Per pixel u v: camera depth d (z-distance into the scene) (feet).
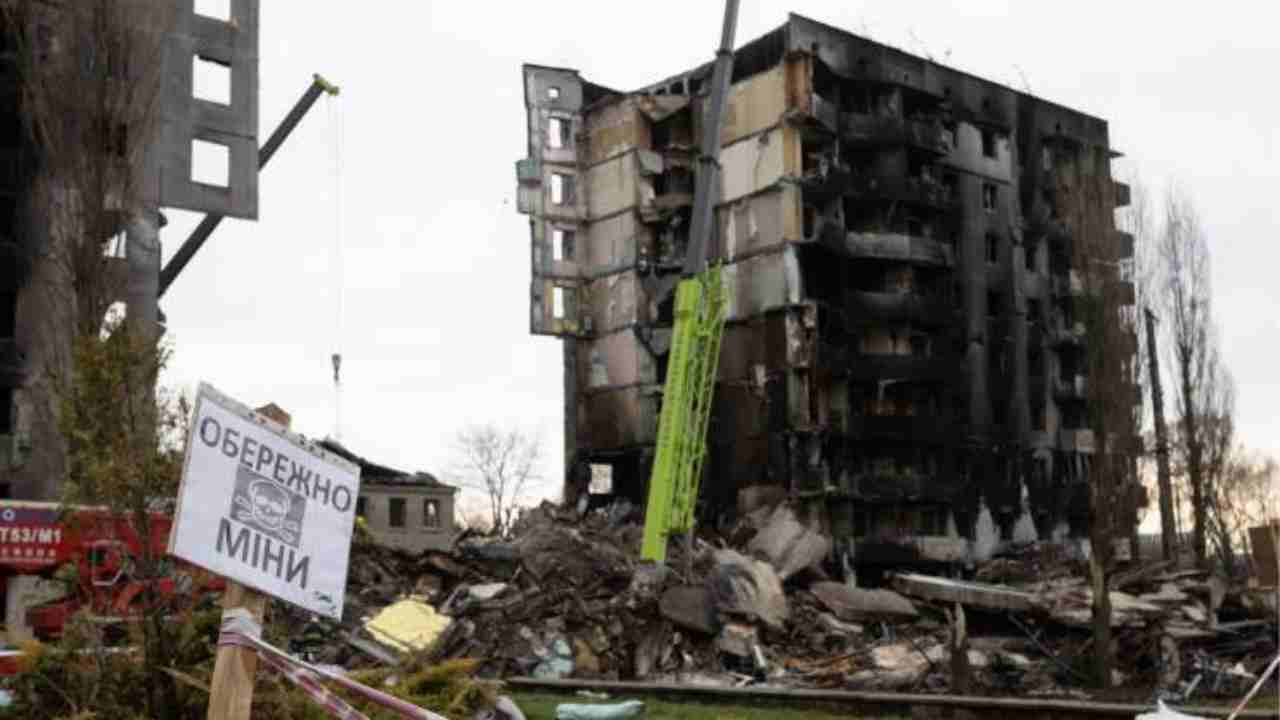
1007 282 248.32
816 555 173.88
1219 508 177.58
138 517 28.71
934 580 138.51
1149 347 166.50
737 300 227.20
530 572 122.11
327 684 30.09
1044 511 244.63
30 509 63.26
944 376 224.12
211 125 150.82
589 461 238.07
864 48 231.50
